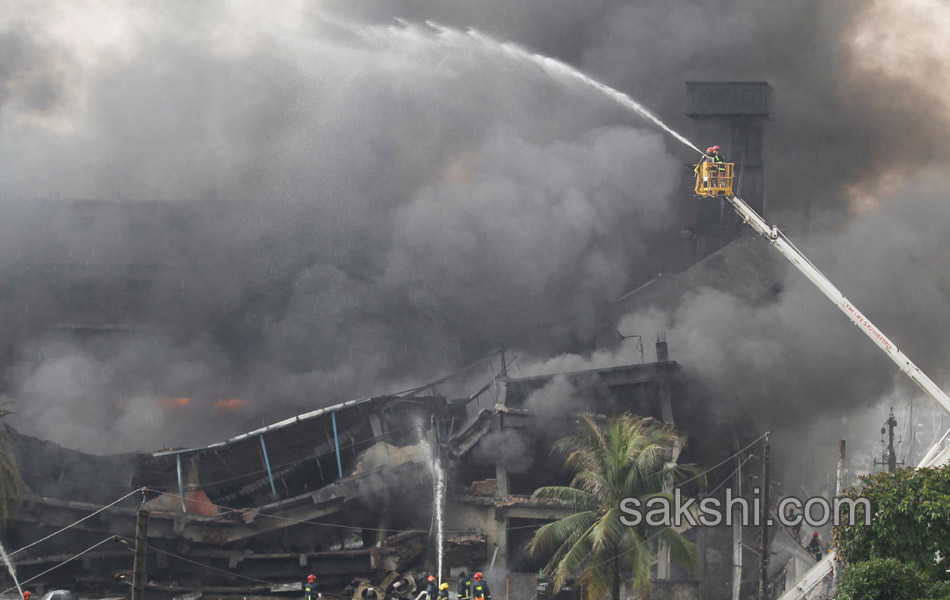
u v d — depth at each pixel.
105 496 59.00
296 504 57.78
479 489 59.56
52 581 56.53
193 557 57.69
